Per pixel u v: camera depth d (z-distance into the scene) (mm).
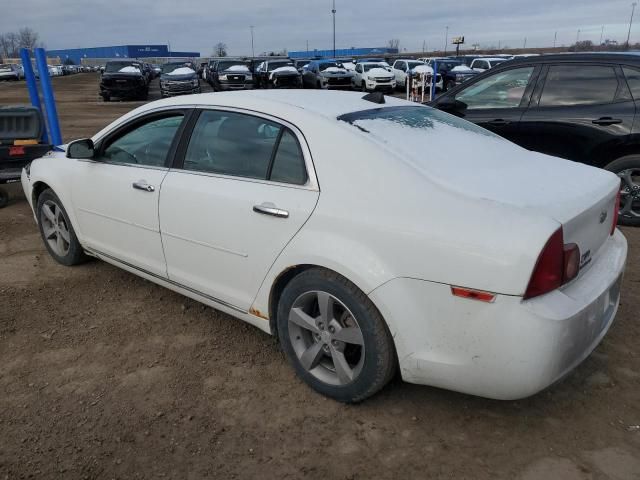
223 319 3848
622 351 3361
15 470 2451
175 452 2566
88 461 2510
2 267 4785
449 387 2504
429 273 2393
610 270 2732
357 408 2869
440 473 2434
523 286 2227
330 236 2670
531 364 2273
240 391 3023
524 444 2604
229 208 3098
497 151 3156
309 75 29172
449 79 27156
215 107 3383
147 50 112000
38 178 4590
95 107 21891
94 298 4172
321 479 2410
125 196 3756
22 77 50938
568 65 5801
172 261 3564
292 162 2932
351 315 2664
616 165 5633
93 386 3070
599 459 2498
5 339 3574
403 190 2545
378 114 3174
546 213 2342
